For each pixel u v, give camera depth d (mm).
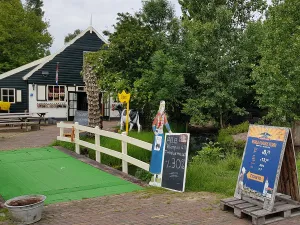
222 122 18250
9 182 7773
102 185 7574
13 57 31141
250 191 5527
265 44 14195
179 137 7309
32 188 7340
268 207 5184
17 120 17750
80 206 6023
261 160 5480
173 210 5730
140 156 11266
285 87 12992
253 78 14641
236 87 16938
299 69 12781
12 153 10961
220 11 17641
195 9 25391
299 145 12820
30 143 13133
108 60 17312
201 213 5559
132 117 16469
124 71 17578
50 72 24203
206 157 9906
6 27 30719
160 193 6871
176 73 17016
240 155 11641
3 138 14617
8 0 33312
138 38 17375
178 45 18375
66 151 11344
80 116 15625
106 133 9648
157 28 21219
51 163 9695
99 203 6215
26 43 32500
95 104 14406
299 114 14109
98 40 25719
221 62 16984
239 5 24641
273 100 13508
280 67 13422
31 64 24203
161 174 7414
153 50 17594
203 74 17188
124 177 8297
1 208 5855
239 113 17328
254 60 18328
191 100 16984
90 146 10492
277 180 5195
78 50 25078
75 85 25094
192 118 17047
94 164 9625
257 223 5016
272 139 5426
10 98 23531
